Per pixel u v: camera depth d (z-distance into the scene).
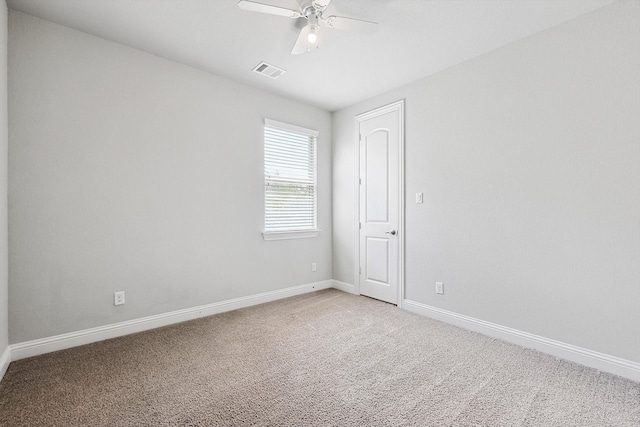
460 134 2.84
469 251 2.79
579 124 2.16
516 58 2.46
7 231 2.08
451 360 2.20
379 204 3.64
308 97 3.72
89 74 2.42
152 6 2.08
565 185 2.22
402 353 2.30
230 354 2.27
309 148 4.04
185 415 1.59
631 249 1.96
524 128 2.43
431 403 1.70
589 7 2.05
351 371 2.04
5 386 1.83
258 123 3.47
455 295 2.90
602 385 1.88
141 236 2.68
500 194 2.57
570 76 2.19
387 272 3.56
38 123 2.21
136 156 2.64
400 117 3.36
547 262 2.32
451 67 2.91
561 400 1.73
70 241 2.35
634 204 1.95
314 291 4.05
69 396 1.75
